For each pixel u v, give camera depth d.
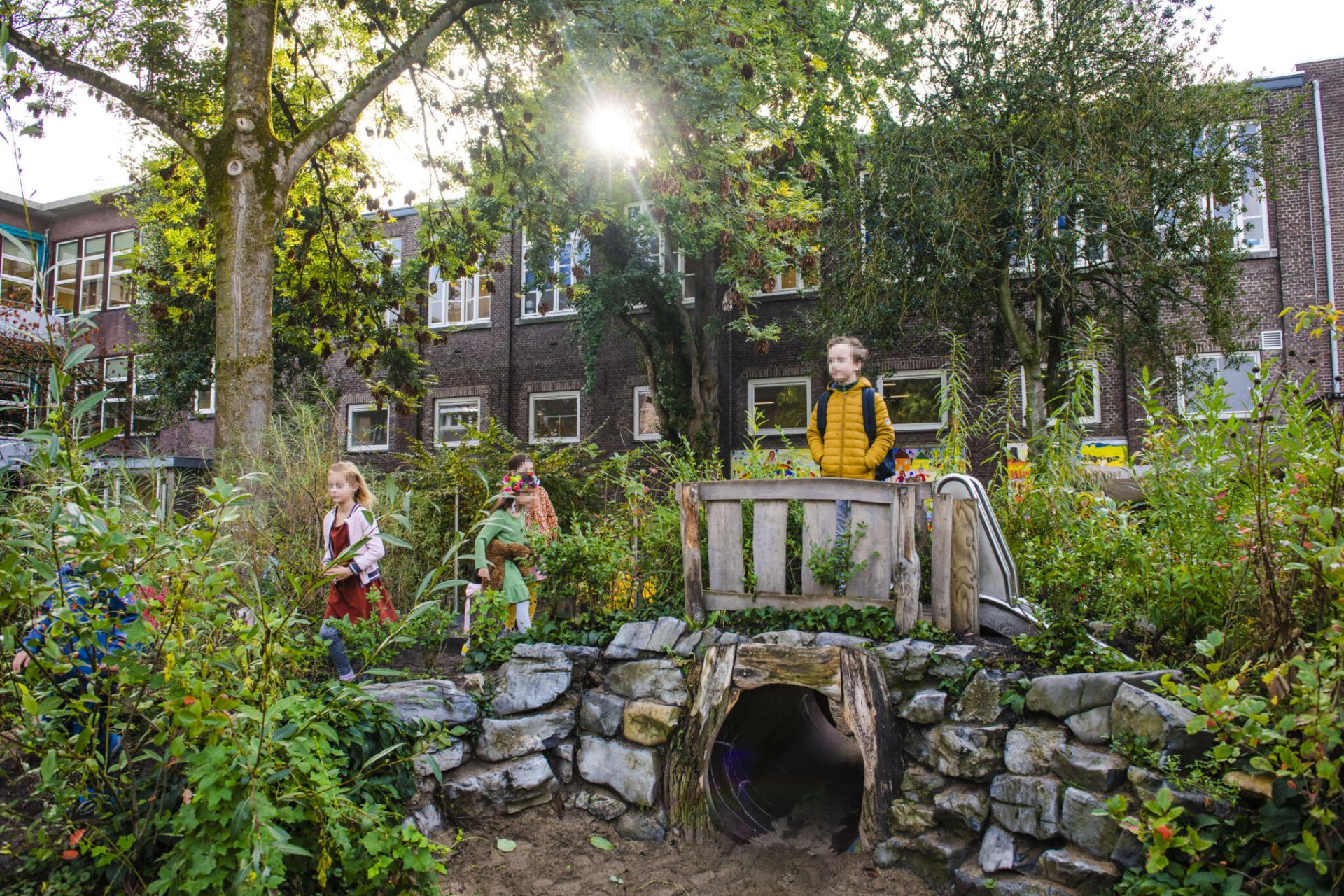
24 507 3.65
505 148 10.35
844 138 14.34
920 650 4.48
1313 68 15.42
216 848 2.96
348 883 3.53
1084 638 4.38
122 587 3.10
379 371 20.27
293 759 3.22
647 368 17.14
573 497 9.64
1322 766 2.81
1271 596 3.52
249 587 5.07
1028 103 12.61
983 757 4.12
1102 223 12.37
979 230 12.66
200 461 15.55
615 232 15.67
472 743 4.90
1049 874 3.72
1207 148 12.90
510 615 6.12
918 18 13.50
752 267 9.69
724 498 5.20
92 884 3.25
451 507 8.35
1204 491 4.48
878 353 14.45
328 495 5.17
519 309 21.02
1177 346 14.00
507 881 4.36
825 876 4.40
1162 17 12.55
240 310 7.73
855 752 6.96
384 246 12.49
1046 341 13.88
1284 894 3.04
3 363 7.25
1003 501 5.77
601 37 7.93
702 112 8.23
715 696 4.82
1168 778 3.54
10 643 2.98
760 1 9.19
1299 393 3.98
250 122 7.96
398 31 10.93
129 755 3.42
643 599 5.81
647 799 4.84
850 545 4.87
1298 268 15.07
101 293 25.42
